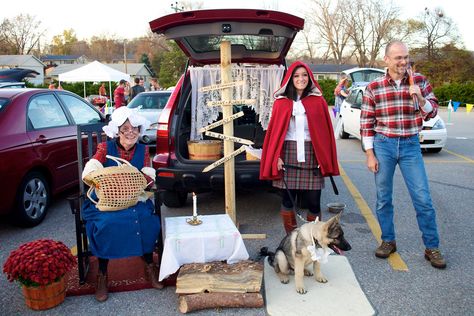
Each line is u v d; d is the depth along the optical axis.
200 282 3.11
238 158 5.36
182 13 3.90
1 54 73.19
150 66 68.12
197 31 4.07
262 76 5.03
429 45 45.53
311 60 57.00
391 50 3.59
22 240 4.51
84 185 3.77
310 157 3.82
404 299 3.21
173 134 4.76
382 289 3.37
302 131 3.78
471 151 9.90
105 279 3.34
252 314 3.04
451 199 5.80
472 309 3.07
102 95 19.45
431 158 8.95
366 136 3.89
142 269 3.73
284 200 4.02
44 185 5.10
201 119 5.20
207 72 5.11
